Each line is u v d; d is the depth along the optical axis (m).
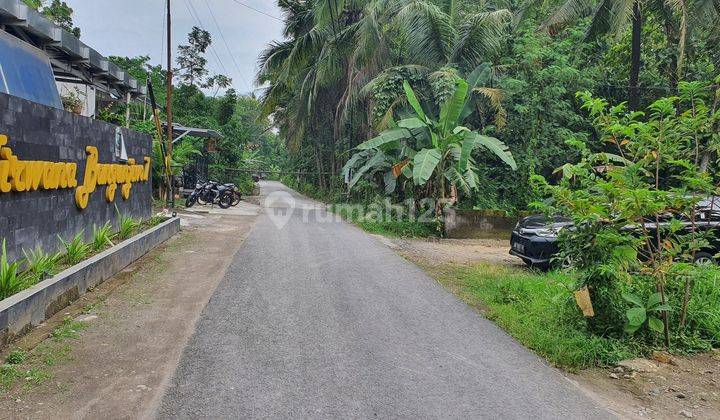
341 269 8.54
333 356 4.69
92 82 11.23
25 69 7.79
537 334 5.38
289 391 3.93
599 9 15.82
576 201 5.29
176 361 4.38
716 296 5.61
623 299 5.37
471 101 14.63
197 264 8.25
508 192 16.59
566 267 5.83
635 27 15.50
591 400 4.08
